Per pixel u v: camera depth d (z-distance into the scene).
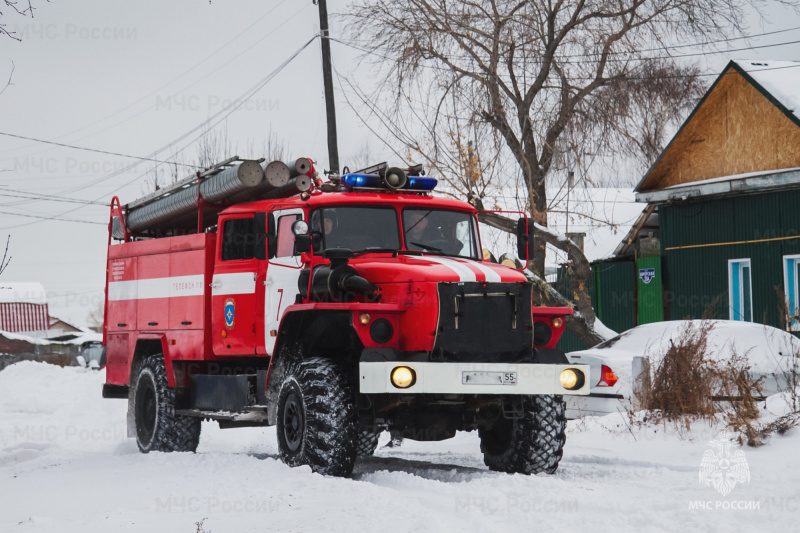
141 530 5.79
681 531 5.41
